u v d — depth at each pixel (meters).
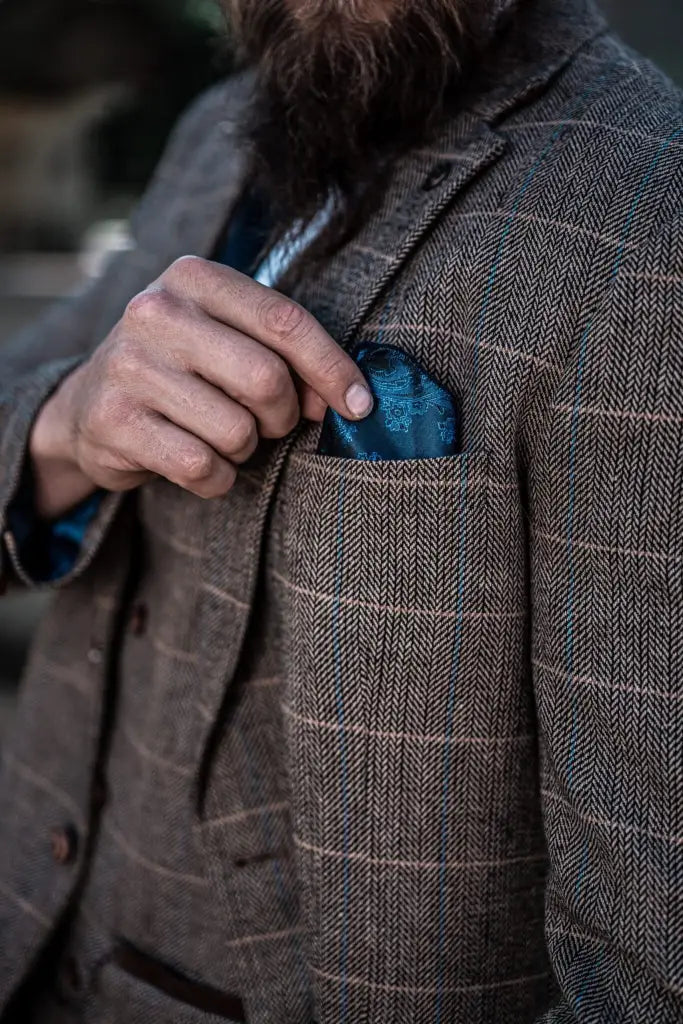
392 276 0.73
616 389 0.67
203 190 0.93
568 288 0.69
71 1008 0.89
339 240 0.76
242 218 0.86
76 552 0.89
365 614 0.72
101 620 0.89
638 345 0.67
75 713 0.92
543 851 0.75
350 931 0.74
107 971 0.85
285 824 0.79
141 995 0.82
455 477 0.70
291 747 0.75
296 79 0.76
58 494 0.86
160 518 0.84
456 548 0.70
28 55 2.33
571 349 0.68
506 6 0.75
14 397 0.88
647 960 0.67
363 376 0.72
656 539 0.67
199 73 2.32
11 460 0.85
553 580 0.70
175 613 0.83
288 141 0.79
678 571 0.67
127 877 0.85
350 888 0.74
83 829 0.89
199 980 0.81
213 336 0.72
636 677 0.68
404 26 0.73
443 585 0.71
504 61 0.75
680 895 0.67
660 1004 0.67
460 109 0.75
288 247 0.80
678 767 0.67
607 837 0.69
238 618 0.77
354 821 0.73
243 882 0.78
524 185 0.71
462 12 0.72
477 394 0.71
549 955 0.71
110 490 0.84
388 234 0.75
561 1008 0.70
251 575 0.76
